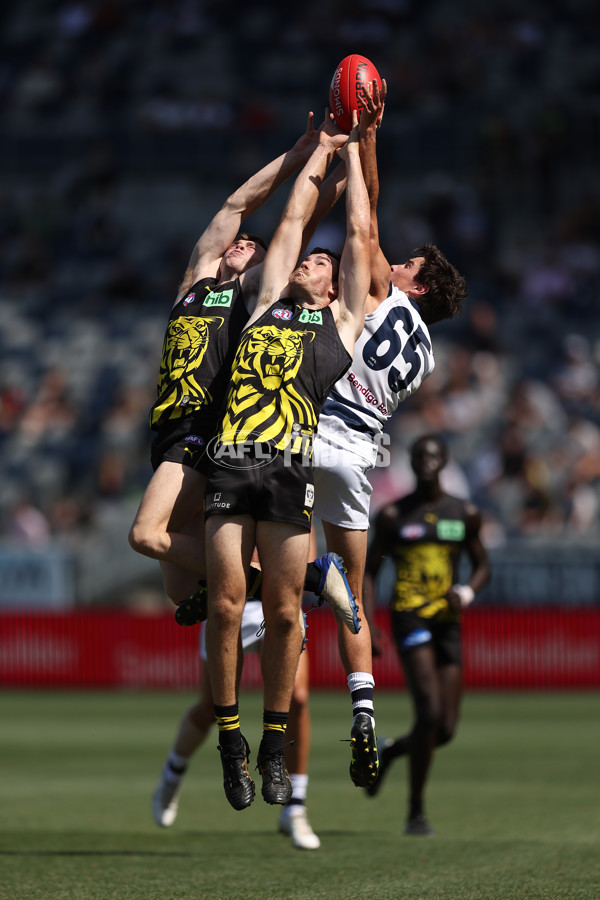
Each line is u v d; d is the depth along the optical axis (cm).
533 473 5997
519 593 5481
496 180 8569
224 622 1616
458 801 2753
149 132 9438
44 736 4097
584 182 8475
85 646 5609
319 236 8075
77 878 1834
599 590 5438
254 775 3328
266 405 1650
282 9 10544
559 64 9512
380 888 1734
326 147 1867
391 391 1902
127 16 10888
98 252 8844
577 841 2184
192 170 9362
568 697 5141
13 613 5691
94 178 9175
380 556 2638
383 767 2644
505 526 5884
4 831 2370
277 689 1648
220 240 1923
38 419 7144
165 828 2425
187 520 1770
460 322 7425
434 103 9262
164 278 8375
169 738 4031
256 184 1939
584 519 5878
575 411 6662
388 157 8925
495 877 1814
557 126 8544
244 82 9962
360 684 1798
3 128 9962
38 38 10894
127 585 6203
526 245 8106
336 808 2714
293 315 1725
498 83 9419
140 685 5550
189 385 1781
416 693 2438
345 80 1919
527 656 5303
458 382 6662
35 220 9100
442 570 2602
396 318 1891
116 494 6588
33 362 7675
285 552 1625
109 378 7369
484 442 6412
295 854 2086
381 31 10038
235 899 1652
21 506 6462
